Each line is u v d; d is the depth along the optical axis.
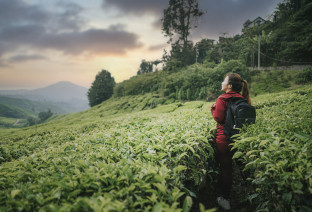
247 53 40.25
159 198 1.72
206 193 3.12
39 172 2.29
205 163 3.09
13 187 1.97
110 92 76.88
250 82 30.66
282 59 36.94
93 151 3.10
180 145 2.63
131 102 47.56
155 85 49.62
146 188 1.78
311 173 1.60
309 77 25.88
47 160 2.95
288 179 1.81
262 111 6.17
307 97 8.16
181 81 38.41
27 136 11.95
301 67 32.22
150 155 2.43
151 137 3.42
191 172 2.75
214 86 30.58
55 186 1.82
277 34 40.97
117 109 47.91
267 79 29.75
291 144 2.02
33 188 1.83
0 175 2.30
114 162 2.41
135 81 56.84
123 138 3.53
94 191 1.74
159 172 1.90
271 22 48.50
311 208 1.65
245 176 3.09
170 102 36.28
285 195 1.78
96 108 59.19
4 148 6.13
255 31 47.41
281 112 4.63
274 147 2.04
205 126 3.77
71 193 1.65
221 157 2.83
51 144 6.96
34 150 6.23
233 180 3.61
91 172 1.93
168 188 2.04
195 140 2.94
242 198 2.95
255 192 2.69
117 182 1.78
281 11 46.44
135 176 1.87
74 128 11.63
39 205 1.61
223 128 2.79
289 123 2.83
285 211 1.86
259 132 2.61
